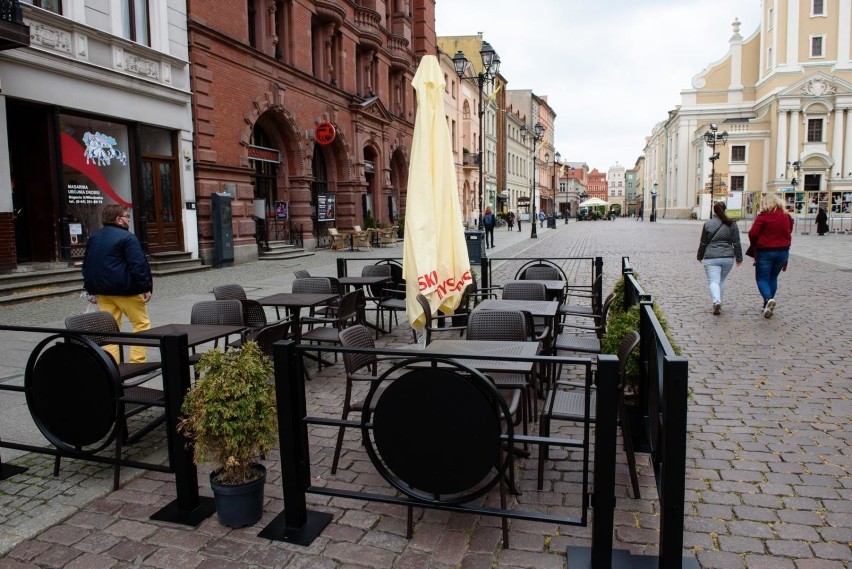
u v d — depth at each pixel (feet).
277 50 70.18
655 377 11.89
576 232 142.72
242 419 11.04
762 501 12.01
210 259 57.41
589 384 9.82
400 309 27.07
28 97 39.01
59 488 13.09
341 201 89.20
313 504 12.33
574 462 14.17
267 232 70.49
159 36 50.49
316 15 78.74
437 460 10.36
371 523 11.58
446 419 10.21
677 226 171.42
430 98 21.86
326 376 21.44
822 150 189.06
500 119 206.28
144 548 10.85
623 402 12.50
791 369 21.02
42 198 42.19
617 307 21.76
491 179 196.34
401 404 10.41
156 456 14.75
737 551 10.36
